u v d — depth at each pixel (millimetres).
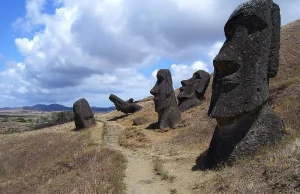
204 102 27031
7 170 20766
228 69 11211
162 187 10812
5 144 29922
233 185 8750
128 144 20109
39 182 14805
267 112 11109
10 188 14719
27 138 31016
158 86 23766
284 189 7590
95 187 10719
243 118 11039
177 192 9930
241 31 11250
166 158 14734
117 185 10914
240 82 11031
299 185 7469
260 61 11086
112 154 16469
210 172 10977
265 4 11172
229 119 11094
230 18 11578
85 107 31594
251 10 11133
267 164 9000
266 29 11180
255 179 8602
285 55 29094
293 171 7988
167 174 11914
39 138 29422
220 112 11078
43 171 16703
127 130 24672
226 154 10922
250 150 10609
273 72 11297
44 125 43625
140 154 16922
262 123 10883
